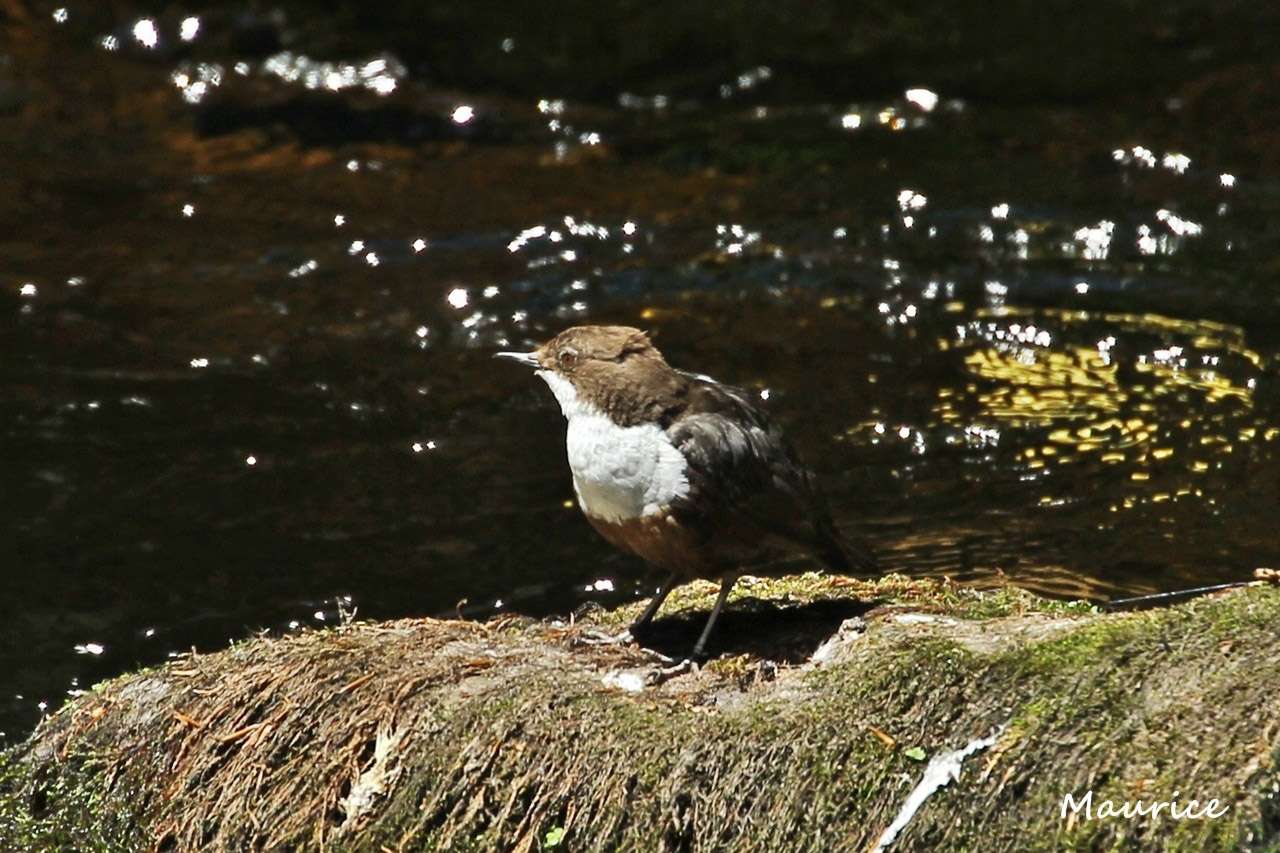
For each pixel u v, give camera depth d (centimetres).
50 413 1227
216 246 1526
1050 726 624
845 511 1077
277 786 729
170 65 1898
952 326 1358
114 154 1722
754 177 1666
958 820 619
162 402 1250
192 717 763
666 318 1390
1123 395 1227
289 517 1100
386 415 1241
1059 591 934
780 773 652
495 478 1154
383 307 1413
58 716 805
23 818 777
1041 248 1484
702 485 742
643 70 1922
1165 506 1053
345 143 1759
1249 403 1201
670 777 664
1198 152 1650
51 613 989
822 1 2041
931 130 1748
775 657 752
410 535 1080
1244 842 570
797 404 1238
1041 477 1106
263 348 1339
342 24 1981
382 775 711
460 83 1894
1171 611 662
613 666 747
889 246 1505
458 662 746
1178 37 1930
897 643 688
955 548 1008
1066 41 1936
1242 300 1373
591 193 1642
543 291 1441
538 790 683
